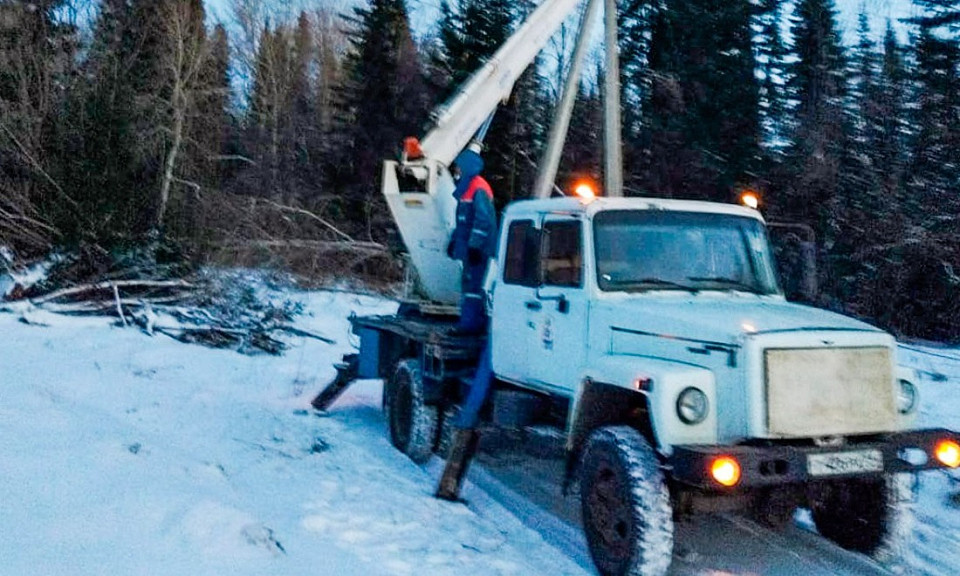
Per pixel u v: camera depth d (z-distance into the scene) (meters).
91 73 18.98
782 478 4.97
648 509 5.14
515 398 6.82
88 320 14.49
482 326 8.25
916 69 24.25
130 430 7.50
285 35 34.50
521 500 7.24
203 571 4.61
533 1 30.05
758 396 5.10
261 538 5.16
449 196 9.34
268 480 7.00
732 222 6.75
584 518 5.68
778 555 6.09
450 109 9.62
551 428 6.64
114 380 10.52
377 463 8.05
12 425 6.89
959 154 20.80
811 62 27.03
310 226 23.41
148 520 5.17
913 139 22.06
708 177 23.75
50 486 5.51
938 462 5.38
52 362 11.13
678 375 5.21
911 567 5.88
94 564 4.48
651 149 25.09
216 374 12.02
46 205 16.22
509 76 10.03
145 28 21.61
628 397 5.94
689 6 25.52
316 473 7.42
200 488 6.05
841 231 20.70
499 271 7.34
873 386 5.35
